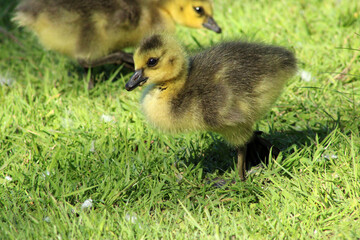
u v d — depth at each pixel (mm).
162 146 8469
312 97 9578
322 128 8695
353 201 6711
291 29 12031
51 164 7754
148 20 10570
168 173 7789
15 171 7723
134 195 7309
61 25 10156
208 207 7016
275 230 6406
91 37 10250
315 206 6746
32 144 8594
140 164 7883
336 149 7824
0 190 7402
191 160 8148
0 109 9688
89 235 6410
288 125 8891
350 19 11891
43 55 11914
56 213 6805
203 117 6922
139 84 7164
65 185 7465
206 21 11273
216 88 6945
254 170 7715
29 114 9539
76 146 8570
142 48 7078
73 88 10594
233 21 12711
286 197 6977
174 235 6523
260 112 7395
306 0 13234
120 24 10133
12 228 6590
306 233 6398
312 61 10664
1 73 11375
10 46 12672
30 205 7137
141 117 9406
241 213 6828
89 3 9945
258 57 7266
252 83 7070
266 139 8500
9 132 9055
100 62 10664
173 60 7023
